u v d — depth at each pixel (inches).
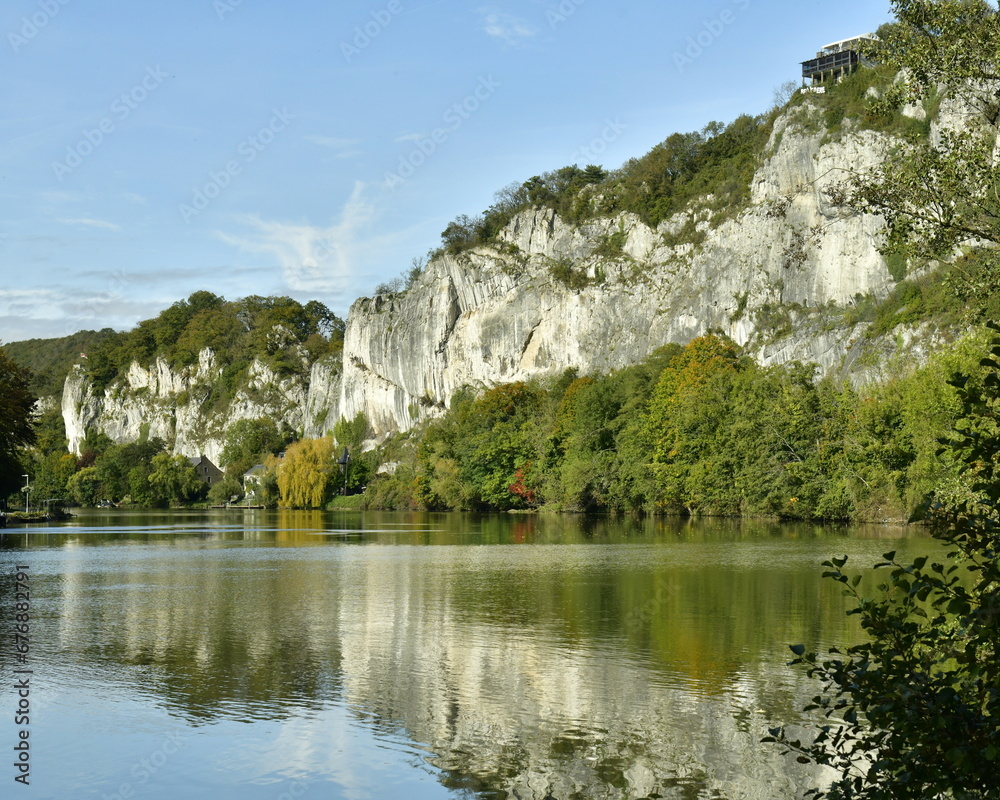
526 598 1206.3
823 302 4279.0
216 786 546.0
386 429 6978.4
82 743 615.5
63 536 2728.8
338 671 800.3
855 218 4111.7
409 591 1298.0
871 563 1498.5
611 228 5959.6
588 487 3543.3
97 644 920.9
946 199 573.0
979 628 287.9
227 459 7677.2
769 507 2637.8
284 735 630.5
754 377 2898.6
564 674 780.6
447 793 530.3
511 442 4217.5
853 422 2507.4
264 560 1838.1
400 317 6845.5
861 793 319.9
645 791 533.0
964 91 585.9
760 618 1020.5
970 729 279.3
